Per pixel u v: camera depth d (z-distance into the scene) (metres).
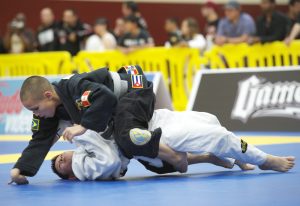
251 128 17.36
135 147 8.13
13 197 7.19
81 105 7.93
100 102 7.81
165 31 34.97
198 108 18.36
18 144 15.69
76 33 23.86
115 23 33.62
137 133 8.05
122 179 8.55
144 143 8.08
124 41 21.36
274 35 19.11
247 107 17.56
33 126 8.50
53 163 8.81
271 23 19.19
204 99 18.36
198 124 8.36
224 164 9.00
